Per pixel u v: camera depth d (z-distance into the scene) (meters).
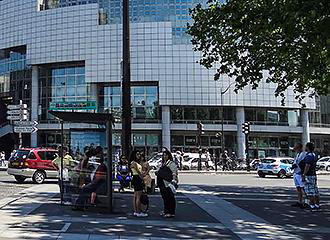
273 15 9.99
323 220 10.76
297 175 13.18
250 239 8.27
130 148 16.03
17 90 64.94
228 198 15.48
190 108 58.31
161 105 56.94
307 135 62.34
